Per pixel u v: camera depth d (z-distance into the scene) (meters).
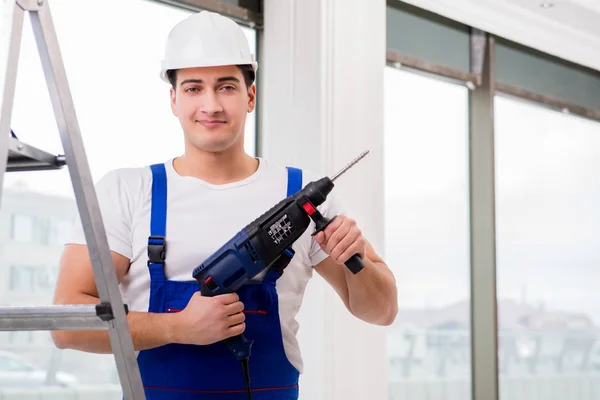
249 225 1.39
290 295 1.50
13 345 2.48
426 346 3.75
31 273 2.46
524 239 4.22
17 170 1.16
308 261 1.54
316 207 1.41
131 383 1.10
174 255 1.42
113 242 1.42
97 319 1.09
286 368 1.46
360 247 1.39
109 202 1.44
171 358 1.40
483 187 3.92
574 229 4.46
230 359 1.40
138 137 2.66
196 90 1.45
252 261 1.38
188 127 1.46
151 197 1.46
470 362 3.93
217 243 1.44
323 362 2.65
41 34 1.05
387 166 3.57
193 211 1.45
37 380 2.52
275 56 2.92
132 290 1.44
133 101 2.65
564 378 4.40
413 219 3.68
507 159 4.14
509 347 4.15
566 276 4.40
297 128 2.82
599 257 4.55
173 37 1.50
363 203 2.82
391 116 3.58
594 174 4.59
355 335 2.73
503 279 4.12
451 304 3.84
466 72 3.83
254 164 1.56
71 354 2.59
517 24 3.79
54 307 1.08
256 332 1.42
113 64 2.62
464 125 3.93
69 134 1.07
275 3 2.93
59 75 1.06
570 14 3.81
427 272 3.75
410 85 3.65
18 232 2.44
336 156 2.76
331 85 2.78
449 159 3.84
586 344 4.50
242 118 1.47
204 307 1.32
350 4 2.85
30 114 2.39
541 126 4.31
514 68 4.11
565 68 4.42
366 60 2.88
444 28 3.75
